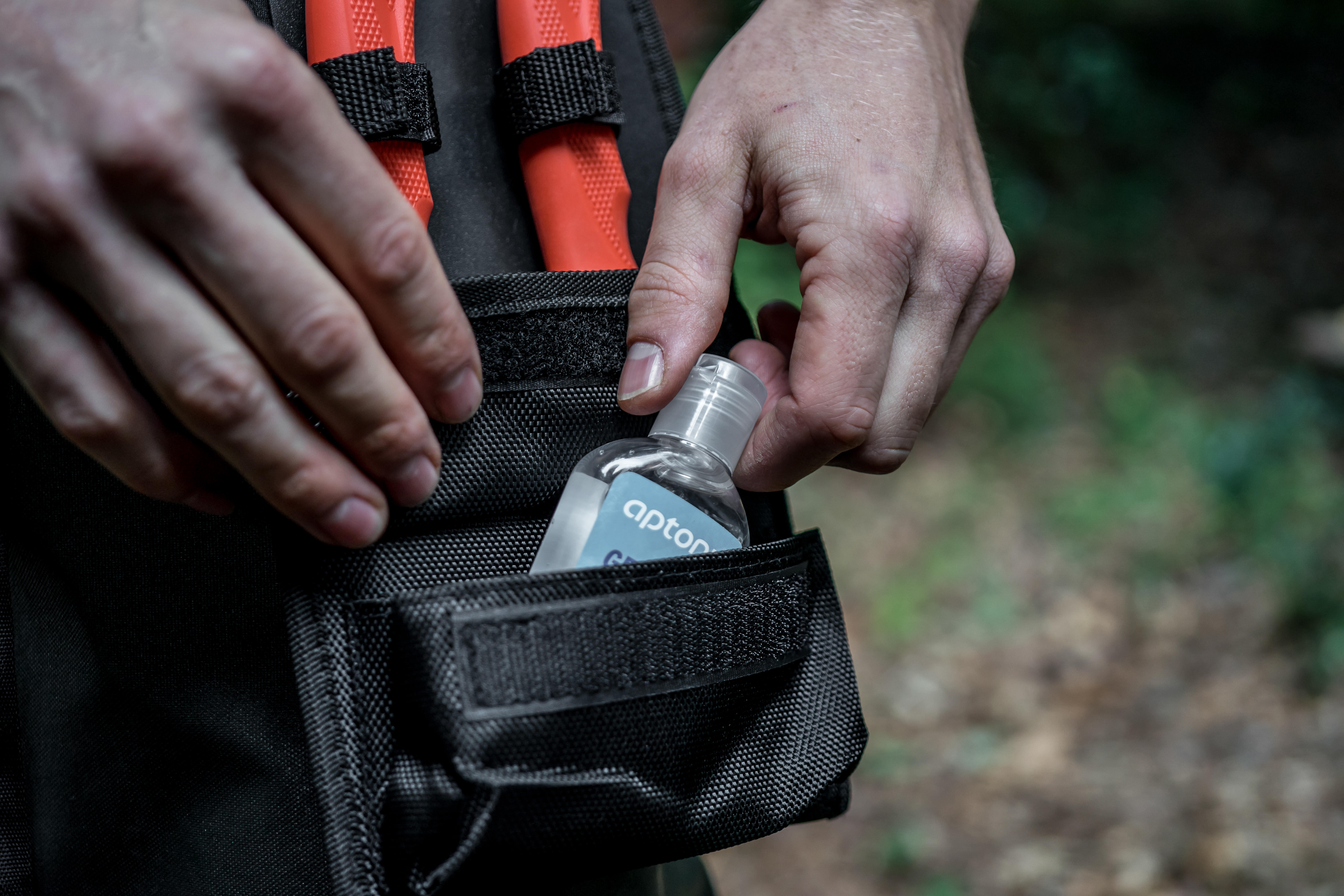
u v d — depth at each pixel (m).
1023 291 5.53
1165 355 5.11
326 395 0.46
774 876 2.41
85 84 0.42
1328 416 4.29
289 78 0.43
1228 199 6.37
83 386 0.47
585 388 0.67
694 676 0.63
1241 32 7.96
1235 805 2.46
